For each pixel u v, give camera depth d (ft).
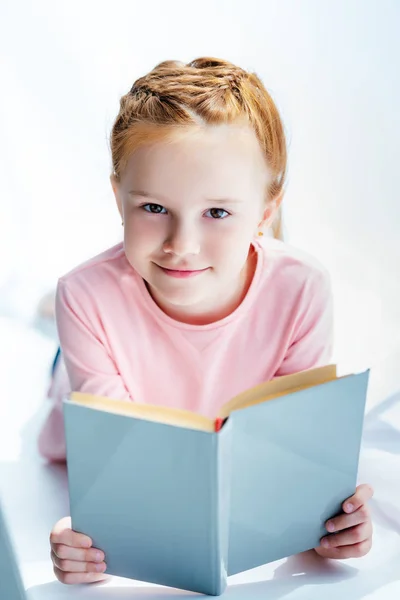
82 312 3.51
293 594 2.59
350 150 5.65
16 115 5.70
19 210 5.53
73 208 5.62
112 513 2.51
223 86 3.13
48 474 3.47
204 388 3.68
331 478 2.65
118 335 3.57
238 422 2.35
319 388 2.47
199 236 3.00
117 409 2.41
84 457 2.43
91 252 5.32
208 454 2.26
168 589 2.65
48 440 3.52
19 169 5.64
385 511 3.15
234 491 2.45
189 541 2.45
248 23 5.87
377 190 5.57
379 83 5.74
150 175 2.91
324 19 5.78
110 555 2.61
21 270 5.13
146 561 2.57
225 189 2.92
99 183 5.68
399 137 5.66
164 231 3.00
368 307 4.81
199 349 3.59
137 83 3.30
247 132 3.02
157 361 3.64
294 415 2.45
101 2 5.79
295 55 5.81
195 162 2.88
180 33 6.01
